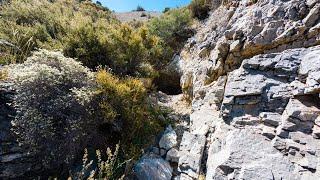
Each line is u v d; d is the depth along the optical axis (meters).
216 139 5.06
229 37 6.20
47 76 5.08
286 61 4.82
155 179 4.84
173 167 5.29
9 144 4.79
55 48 7.29
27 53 7.23
